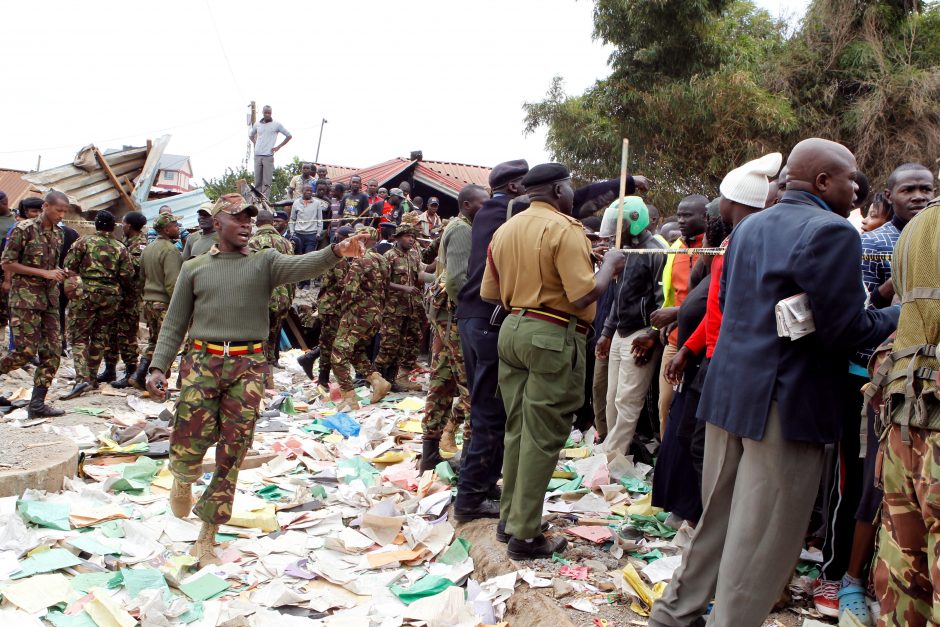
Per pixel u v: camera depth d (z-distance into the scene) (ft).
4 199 34.35
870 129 56.08
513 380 14.35
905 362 8.25
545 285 13.69
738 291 10.10
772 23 69.15
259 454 21.65
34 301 25.31
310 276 15.21
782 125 52.47
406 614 13.03
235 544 16.03
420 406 28.84
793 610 12.36
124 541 15.64
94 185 49.52
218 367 14.71
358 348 29.32
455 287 18.56
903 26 60.75
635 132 54.03
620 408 19.38
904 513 8.52
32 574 13.92
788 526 9.40
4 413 26.86
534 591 13.06
